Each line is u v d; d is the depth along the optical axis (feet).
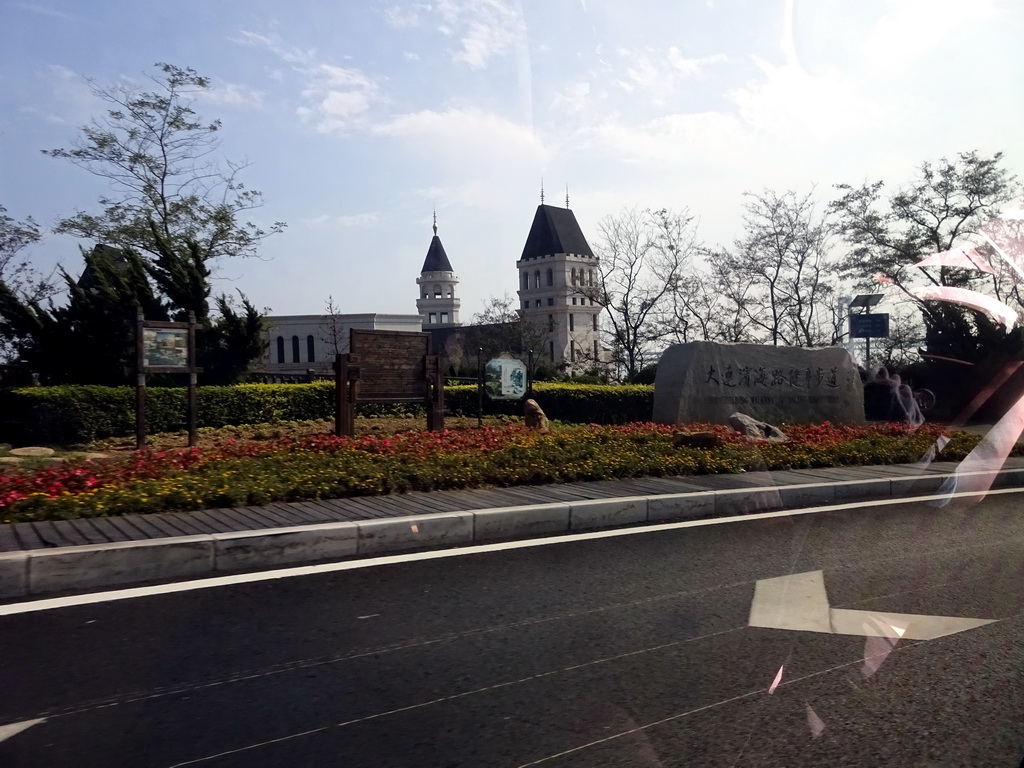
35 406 40.16
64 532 18.90
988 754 10.83
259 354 55.62
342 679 12.82
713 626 15.53
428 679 12.89
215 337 53.36
